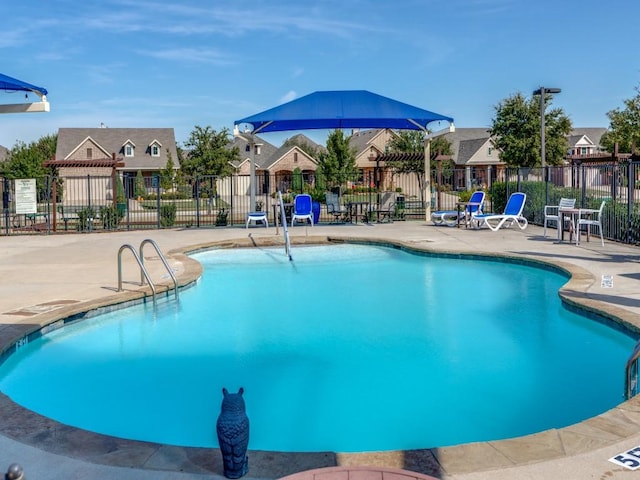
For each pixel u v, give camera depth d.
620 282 8.11
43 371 5.70
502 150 36.28
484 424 4.39
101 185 47.09
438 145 40.31
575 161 31.31
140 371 5.67
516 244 12.55
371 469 2.65
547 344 6.34
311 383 5.28
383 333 6.84
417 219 20.69
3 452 3.45
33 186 17.72
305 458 3.32
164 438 4.28
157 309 8.17
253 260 12.48
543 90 17.98
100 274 9.74
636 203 12.52
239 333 6.95
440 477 3.07
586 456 3.27
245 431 3.12
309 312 7.91
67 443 3.55
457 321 7.32
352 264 11.83
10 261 11.27
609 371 5.47
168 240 14.70
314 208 18.86
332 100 17.42
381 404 4.77
